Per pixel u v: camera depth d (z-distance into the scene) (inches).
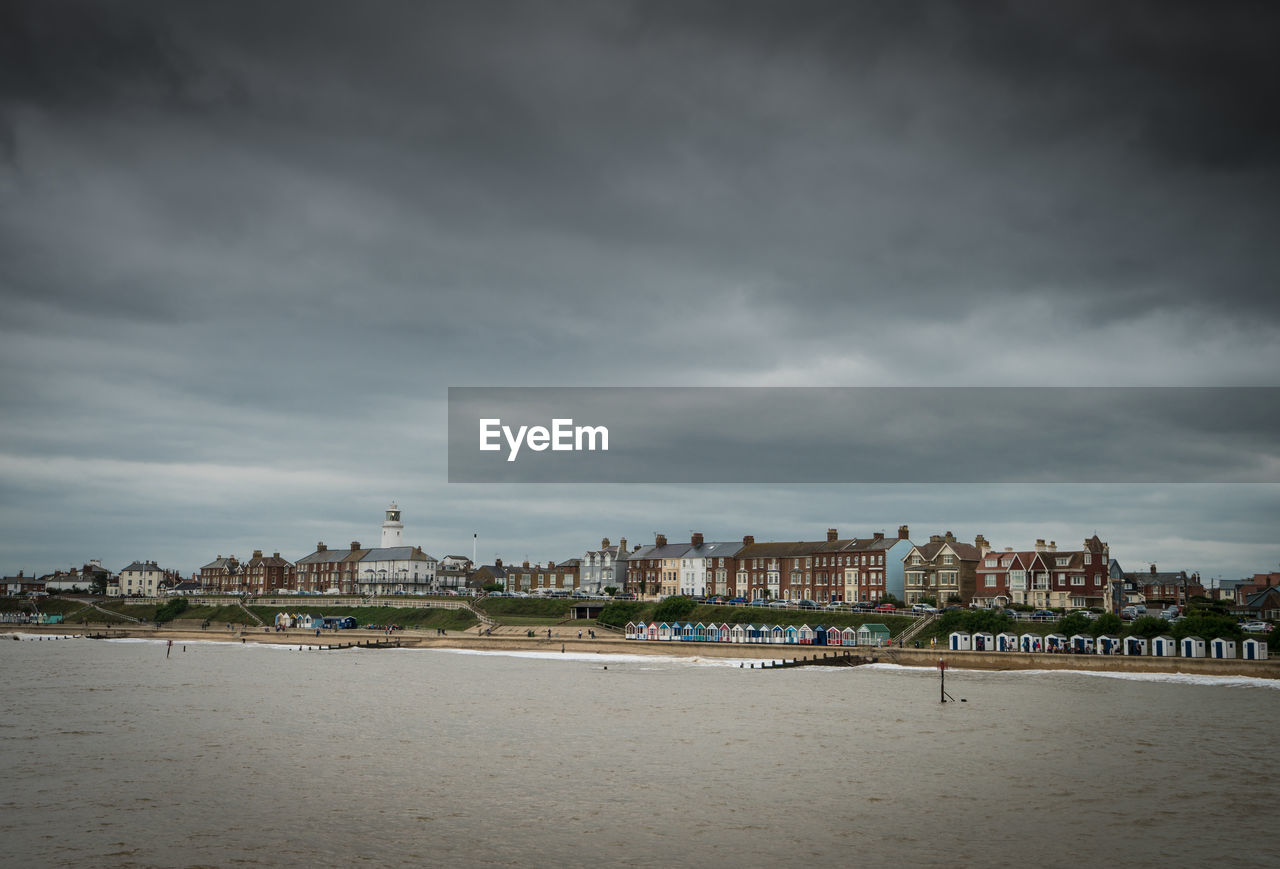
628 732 2783.0
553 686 3988.7
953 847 1688.0
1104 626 4503.0
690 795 2039.9
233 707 3344.0
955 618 5044.3
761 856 1644.9
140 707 3344.0
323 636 7111.2
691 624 6102.4
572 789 2092.8
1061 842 1712.6
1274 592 6481.3
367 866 1596.9
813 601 7106.3
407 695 3681.1
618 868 1587.1
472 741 2657.5
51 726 2923.2
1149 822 1824.6
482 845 1705.2
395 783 2150.6
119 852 1665.8
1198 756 2377.0
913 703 3341.5
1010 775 2199.8
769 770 2268.7
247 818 1871.3
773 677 4286.4
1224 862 1605.6
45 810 1926.7
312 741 2659.9
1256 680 3860.7
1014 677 4143.7
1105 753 2418.8
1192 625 4276.6
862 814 1892.2
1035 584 6072.8
